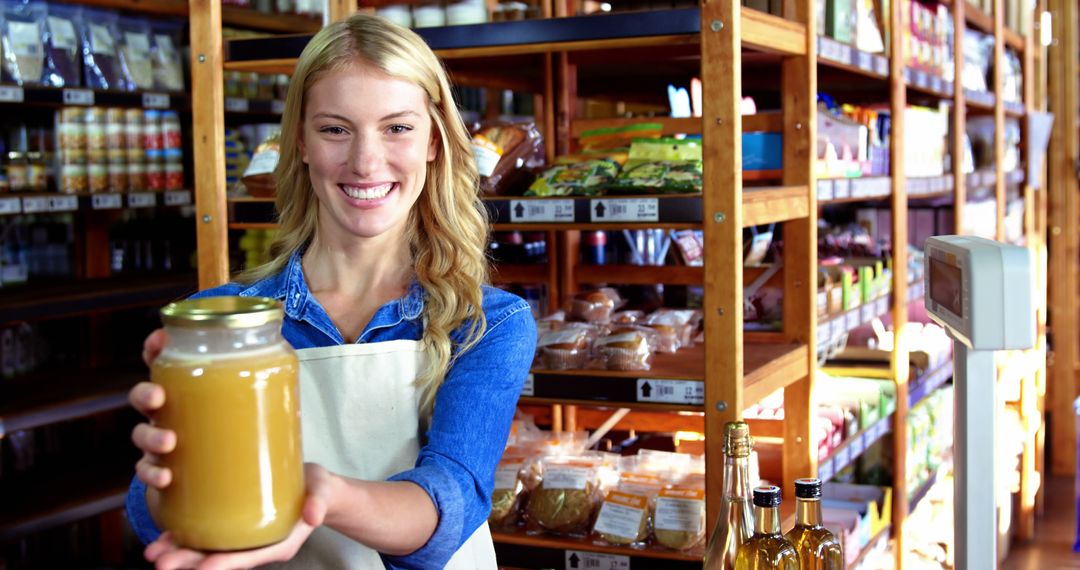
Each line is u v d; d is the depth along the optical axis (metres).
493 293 1.56
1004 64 5.20
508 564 2.58
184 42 4.43
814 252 2.85
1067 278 6.20
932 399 4.24
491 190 2.64
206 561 0.95
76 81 3.90
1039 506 5.55
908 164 3.96
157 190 4.12
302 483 1.02
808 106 2.78
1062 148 6.16
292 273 1.55
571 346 2.53
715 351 2.25
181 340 0.97
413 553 1.24
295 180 1.58
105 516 4.11
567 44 2.35
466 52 2.47
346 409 1.46
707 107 2.21
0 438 3.92
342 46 1.39
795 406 2.86
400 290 1.54
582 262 3.35
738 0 2.19
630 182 2.54
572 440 2.87
